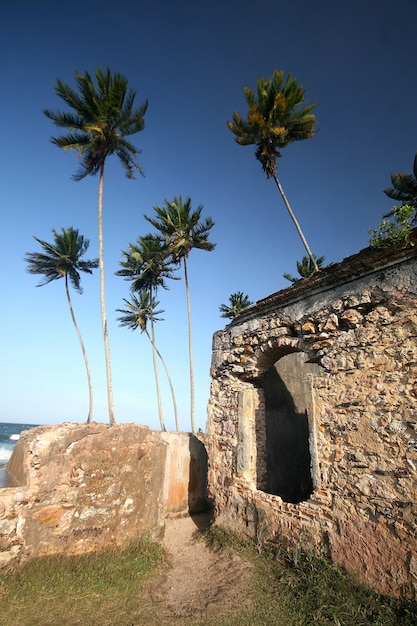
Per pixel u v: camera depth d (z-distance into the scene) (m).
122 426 5.58
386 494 3.95
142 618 3.76
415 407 3.91
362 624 3.41
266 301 6.36
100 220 13.22
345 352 4.82
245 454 6.25
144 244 20.59
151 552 5.20
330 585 4.06
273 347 6.14
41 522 4.54
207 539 6.11
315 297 5.48
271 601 4.00
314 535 4.59
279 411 8.30
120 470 5.37
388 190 14.50
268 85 11.88
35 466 4.66
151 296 23.44
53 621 3.59
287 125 12.18
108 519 5.11
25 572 4.20
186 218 17.19
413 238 4.14
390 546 3.78
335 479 4.54
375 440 4.20
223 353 7.46
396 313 4.31
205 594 4.34
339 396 4.75
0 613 3.59
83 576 4.38
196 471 8.38
